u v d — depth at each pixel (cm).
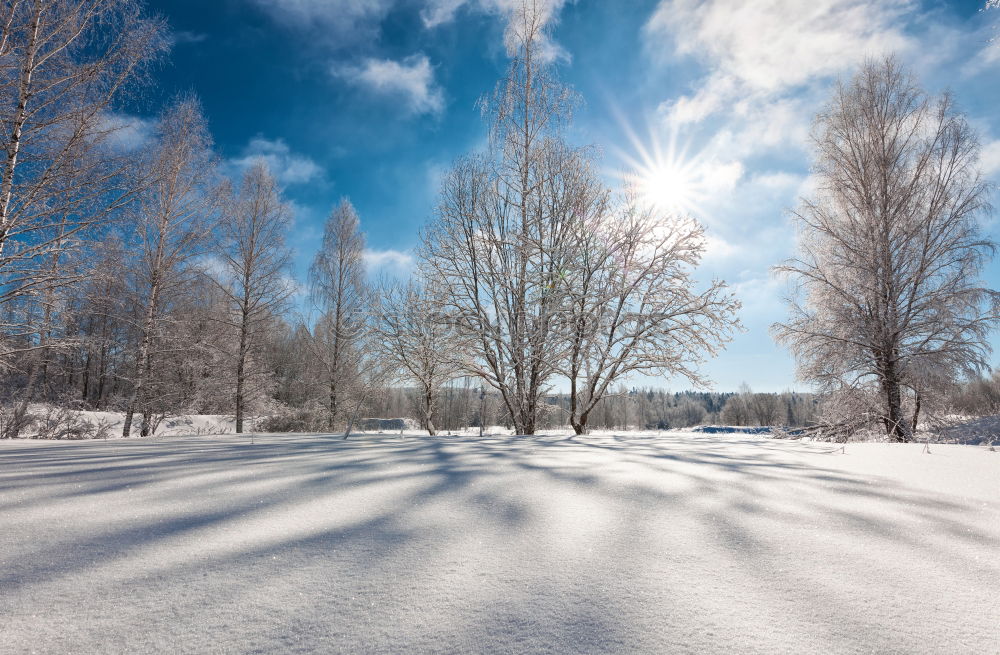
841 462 357
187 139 1373
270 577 121
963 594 112
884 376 1172
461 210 1055
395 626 96
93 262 988
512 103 1030
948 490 244
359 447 462
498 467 309
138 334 1412
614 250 1004
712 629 95
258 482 253
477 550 142
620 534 160
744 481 264
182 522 172
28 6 815
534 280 994
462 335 1009
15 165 798
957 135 1204
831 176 1322
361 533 159
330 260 2139
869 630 94
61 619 97
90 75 838
